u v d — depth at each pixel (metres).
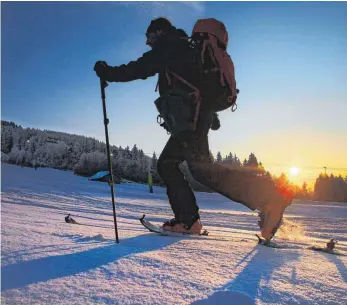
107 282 1.52
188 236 3.56
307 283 1.63
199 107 3.54
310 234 8.25
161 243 2.68
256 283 1.59
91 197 20.00
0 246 2.07
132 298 1.34
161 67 3.44
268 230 3.31
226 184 3.55
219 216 13.34
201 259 2.05
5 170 27.83
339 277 1.77
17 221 3.61
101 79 3.37
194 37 3.55
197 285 1.52
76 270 1.68
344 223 11.91
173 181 3.80
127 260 1.91
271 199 3.35
